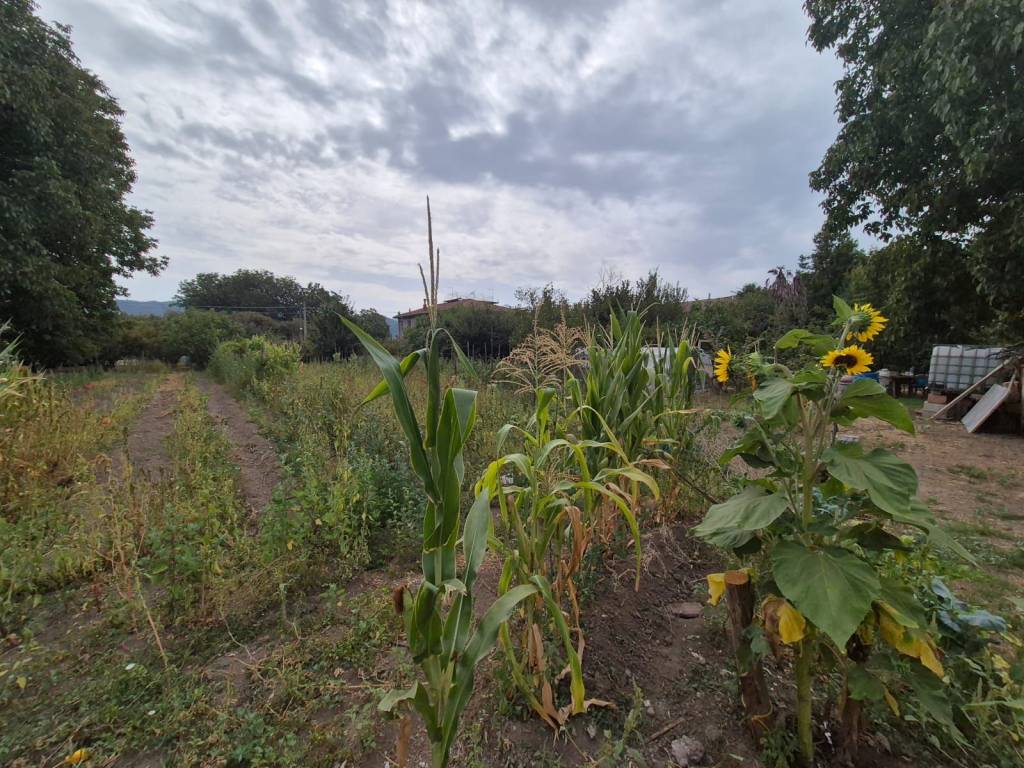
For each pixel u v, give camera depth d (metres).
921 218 8.00
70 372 14.99
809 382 1.32
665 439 2.85
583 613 2.17
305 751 1.53
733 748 1.52
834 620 1.08
